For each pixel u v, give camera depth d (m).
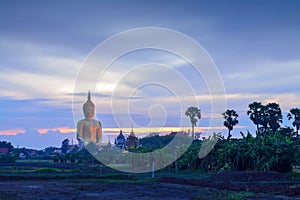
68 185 22.47
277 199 15.90
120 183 24.36
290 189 19.09
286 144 33.84
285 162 33.44
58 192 18.52
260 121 63.03
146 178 29.73
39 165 58.69
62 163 68.62
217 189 20.69
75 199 15.88
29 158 108.38
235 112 58.06
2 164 63.28
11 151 127.81
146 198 16.52
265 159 34.41
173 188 21.09
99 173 36.06
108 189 20.34
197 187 21.84
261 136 38.53
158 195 17.69
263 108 62.88
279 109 63.06
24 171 39.00
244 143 37.38
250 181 26.98
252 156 35.00
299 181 26.73
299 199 15.88
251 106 63.75
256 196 16.89
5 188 20.27
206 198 16.45
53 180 26.94
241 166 36.81
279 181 26.84
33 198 15.99
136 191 19.44
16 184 22.95
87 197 16.67
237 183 24.72
